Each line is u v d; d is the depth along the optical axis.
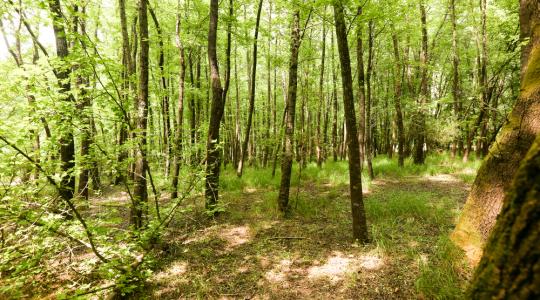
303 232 6.36
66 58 3.95
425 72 14.01
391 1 7.04
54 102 3.97
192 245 5.95
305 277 4.59
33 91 4.04
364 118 12.31
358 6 5.10
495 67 11.78
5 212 3.16
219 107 7.27
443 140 13.24
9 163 3.51
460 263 3.89
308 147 21.86
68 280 4.67
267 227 6.78
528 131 3.54
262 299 4.14
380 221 6.51
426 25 12.90
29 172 3.88
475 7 13.56
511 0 10.80
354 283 4.23
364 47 15.62
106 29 12.84
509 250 1.09
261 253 5.47
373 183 10.85
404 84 19.52
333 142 20.58
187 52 13.95
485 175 3.93
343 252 5.24
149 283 4.60
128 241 4.41
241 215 7.66
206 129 8.69
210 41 7.29
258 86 25.94
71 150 6.25
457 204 7.36
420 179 11.23
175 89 14.82
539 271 0.96
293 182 11.27
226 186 11.02
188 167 5.78
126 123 4.34
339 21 5.05
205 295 4.29
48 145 4.00
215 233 6.52
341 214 7.39
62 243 3.85
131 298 4.23
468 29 15.28
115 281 3.74
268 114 19.58
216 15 7.30
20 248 3.59
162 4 11.67
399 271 4.33
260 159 24.44
